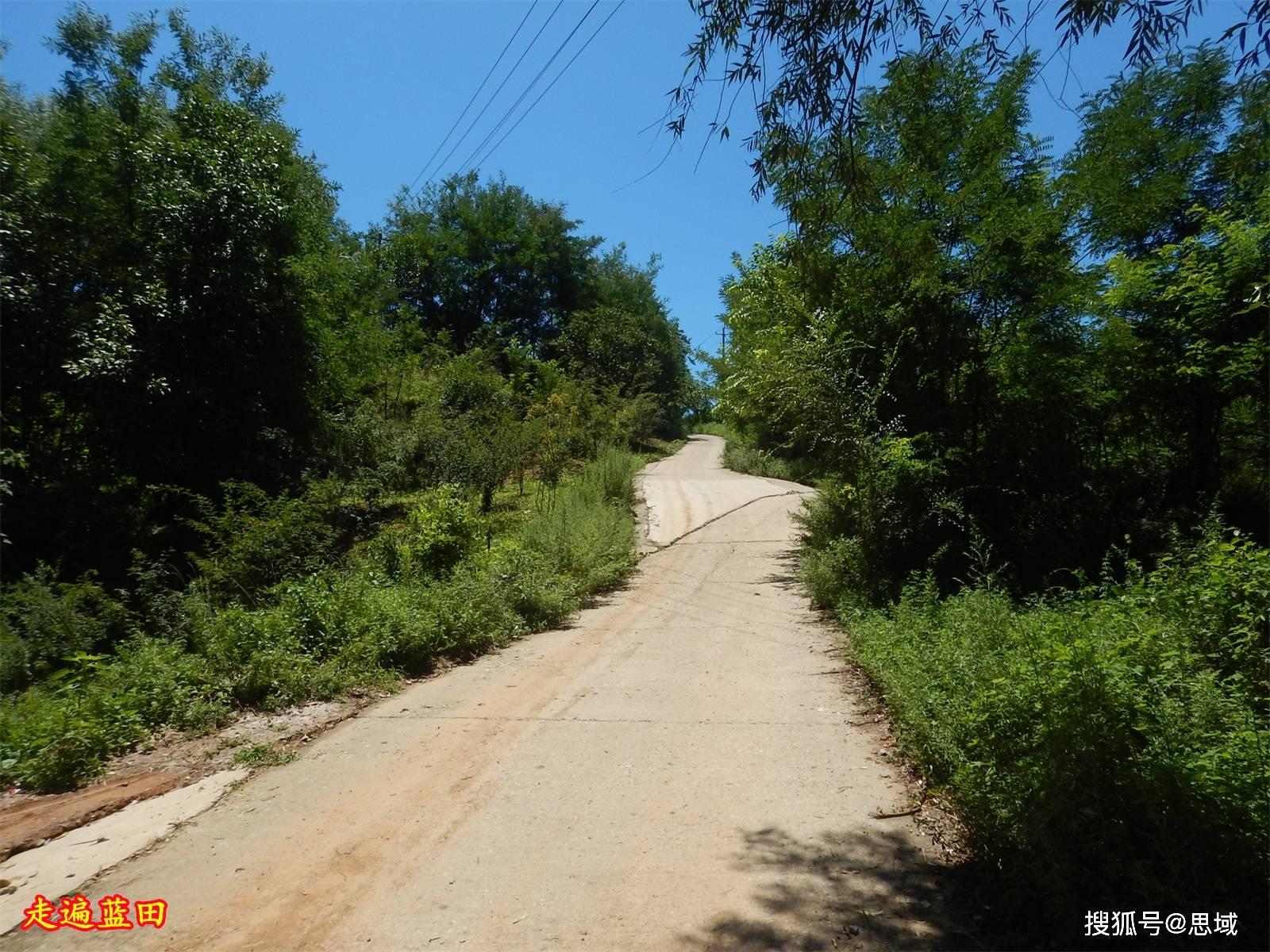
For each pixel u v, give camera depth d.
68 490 13.83
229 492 14.12
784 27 3.70
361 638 7.57
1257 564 5.67
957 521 9.53
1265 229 9.43
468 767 5.00
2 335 13.11
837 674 6.96
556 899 3.40
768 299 12.69
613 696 6.51
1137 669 3.41
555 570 11.51
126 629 9.32
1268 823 2.80
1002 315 11.23
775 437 22.73
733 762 4.92
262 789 4.78
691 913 3.25
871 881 3.45
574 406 25.56
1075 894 2.87
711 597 11.08
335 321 19.73
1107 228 11.64
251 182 15.70
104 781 5.08
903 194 10.52
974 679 4.45
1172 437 12.35
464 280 41.59
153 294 14.66
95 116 15.10
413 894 3.48
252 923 3.30
